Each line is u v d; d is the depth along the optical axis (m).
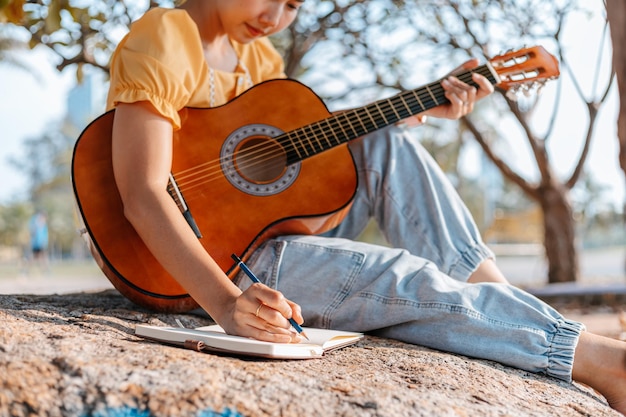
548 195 7.52
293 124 2.15
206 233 1.92
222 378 1.24
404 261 1.86
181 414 1.13
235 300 1.58
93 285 13.18
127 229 1.85
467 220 2.12
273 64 2.59
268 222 1.98
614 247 44.47
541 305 1.74
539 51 2.37
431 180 2.15
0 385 1.12
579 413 1.46
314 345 1.54
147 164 1.75
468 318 1.71
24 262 19.31
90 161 1.88
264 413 1.15
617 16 1.29
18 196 45.34
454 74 2.39
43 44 3.67
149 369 1.24
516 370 1.69
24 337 1.34
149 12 1.96
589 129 7.11
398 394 1.29
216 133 2.05
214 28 2.22
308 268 1.91
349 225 2.23
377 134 2.24
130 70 1.83
